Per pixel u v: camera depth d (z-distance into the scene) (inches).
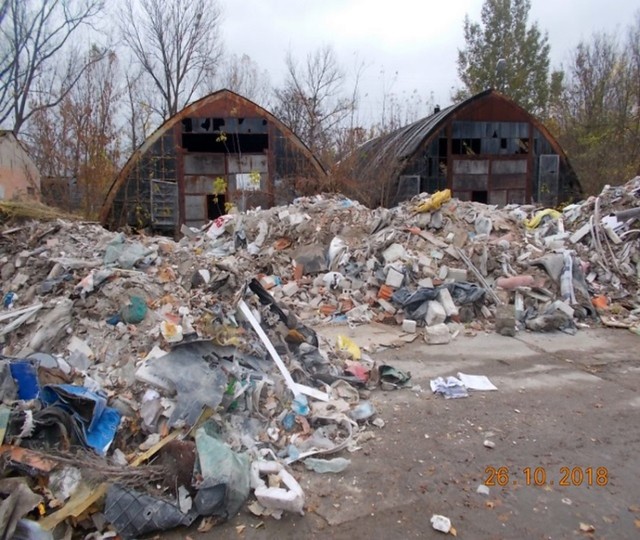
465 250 352.2
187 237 472.7
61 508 119.3
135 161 644.7
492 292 319.9
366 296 328.2
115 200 646.5
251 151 713.6
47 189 730.8
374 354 252.2
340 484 140.7
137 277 212.5
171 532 121.4
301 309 324.8
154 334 179.0
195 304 208.2
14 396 141.2
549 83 1318.9
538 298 315.0
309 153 684.1
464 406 192.2
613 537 120.3
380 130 1057.5
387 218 400.2
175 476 129.3
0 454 124.0
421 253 351.6
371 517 127.0
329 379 201.5
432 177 733.9
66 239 321.1
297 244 400.8
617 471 148.1
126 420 148.6
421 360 243.3
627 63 1108.5
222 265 266.4
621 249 362.3
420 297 305.0
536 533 121.4
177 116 648.4
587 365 237.1
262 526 123.6
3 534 110.1
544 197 770.2
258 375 179.3
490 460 153.8
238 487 127.4
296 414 170.1
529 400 197.9
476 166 746.2
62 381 154.5
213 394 153.2
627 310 321.4
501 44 1315.2
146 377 156.6
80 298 197.0
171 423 145.7
